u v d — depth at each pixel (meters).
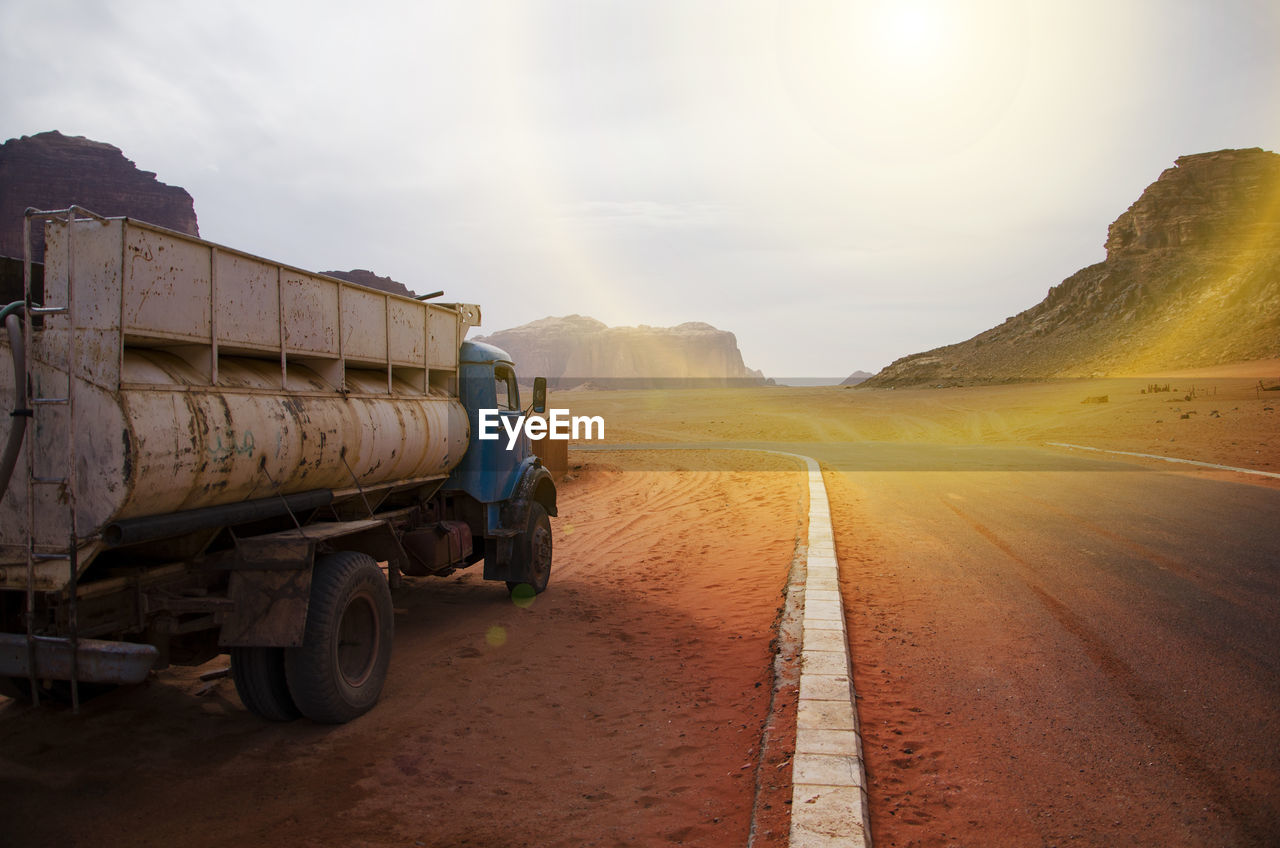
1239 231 196.00
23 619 4.23
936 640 6.35
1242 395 52.06
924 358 197.00
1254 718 4.67
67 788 4.36
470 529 8.41
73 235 4.04
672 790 4.24
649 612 8.05
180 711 5.52
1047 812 3.68
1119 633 6.39
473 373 8.25
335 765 4.67
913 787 3.97
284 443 5.06
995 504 14.44
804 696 5.04
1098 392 76.25
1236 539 10.49
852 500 15.55
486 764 4.67
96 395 3.98
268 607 4.81
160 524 4.18
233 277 4.79
